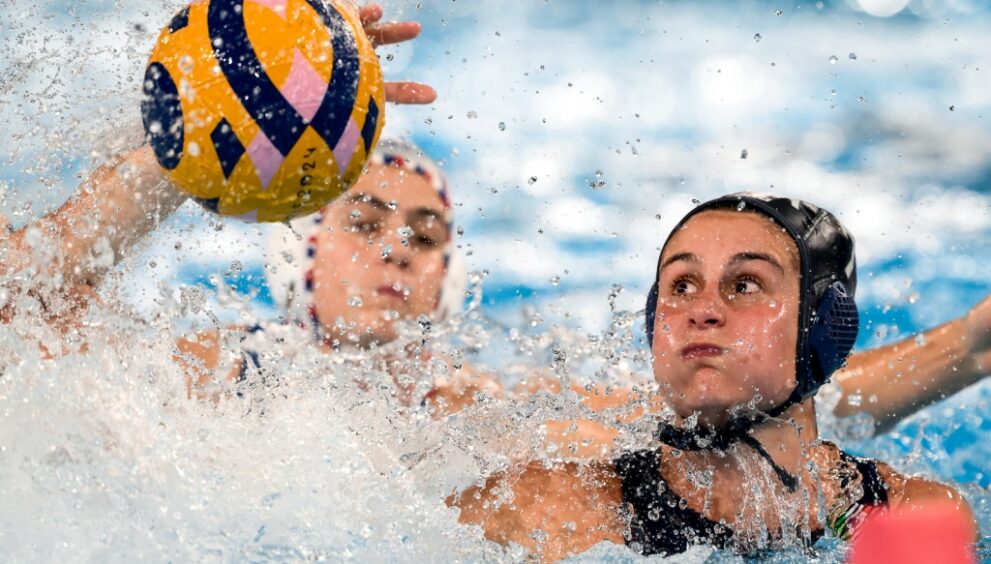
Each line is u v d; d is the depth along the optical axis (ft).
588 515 19.56
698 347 18.20
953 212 50.44
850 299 19.67
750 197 19.48
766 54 73.41
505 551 19.33
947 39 75.36
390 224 27.78
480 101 63.05
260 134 17.94
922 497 20.75
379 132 19.56
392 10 55.47
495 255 46.96
